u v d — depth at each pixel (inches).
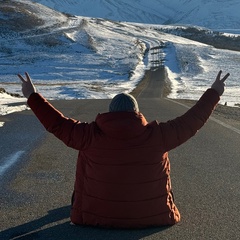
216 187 211.0
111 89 1898.4
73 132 140.9
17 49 3774.6
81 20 5738.2
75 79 2677.2
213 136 366.9
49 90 1669.5
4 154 281.7
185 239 145.5
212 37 7495.1
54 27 4707.2
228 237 148.9
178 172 241.0
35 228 155.9
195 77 2812.5
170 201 154.9
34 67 3152.1
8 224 160.4
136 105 142.3
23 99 907.4
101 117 140.1
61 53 3772.1
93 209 147.3
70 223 157.8
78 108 606.5
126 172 142.5
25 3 5561.0
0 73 2883.9
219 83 147.9
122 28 6161.4
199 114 144.1
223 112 602.9
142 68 3299.7
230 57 4084.6
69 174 232.2
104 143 140.9
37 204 183.2
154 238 144.9
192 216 168.4
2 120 438.0
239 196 196.7
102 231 149.3
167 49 4530.0
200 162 267.1
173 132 142.3
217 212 174.2
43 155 279.0
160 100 889.5
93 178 145.3
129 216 145.3
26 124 410.0
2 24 4404.5
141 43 4948.3
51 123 140.7
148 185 144.5
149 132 141.9
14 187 208.1
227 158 279.7
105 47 4261.8
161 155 145.8
